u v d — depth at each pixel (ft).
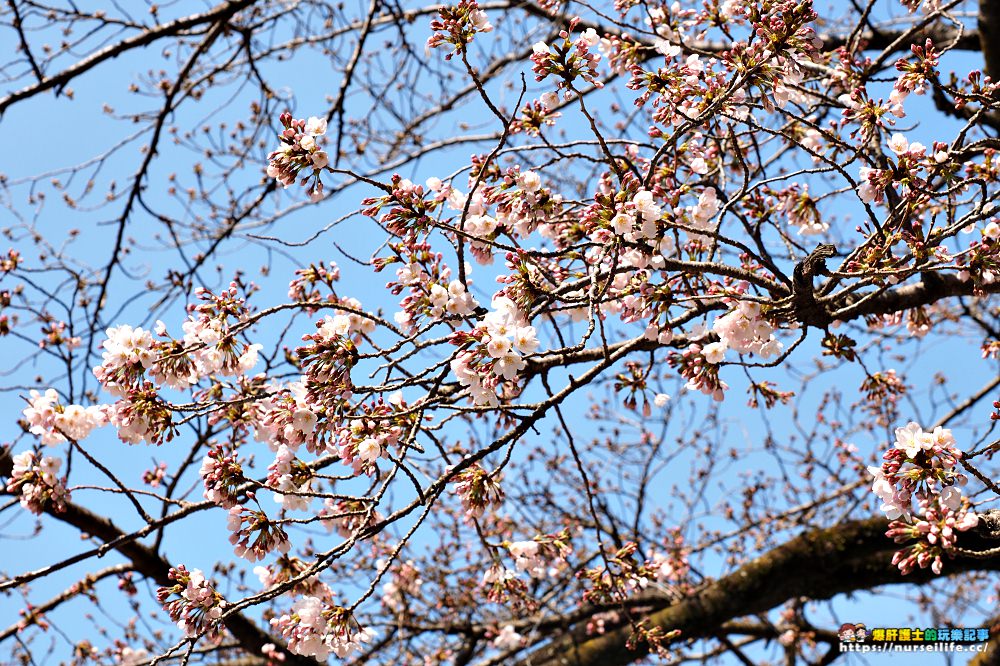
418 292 10.38
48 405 10.74
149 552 17.02
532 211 10.26
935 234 9.55
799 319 10.59
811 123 10.23
